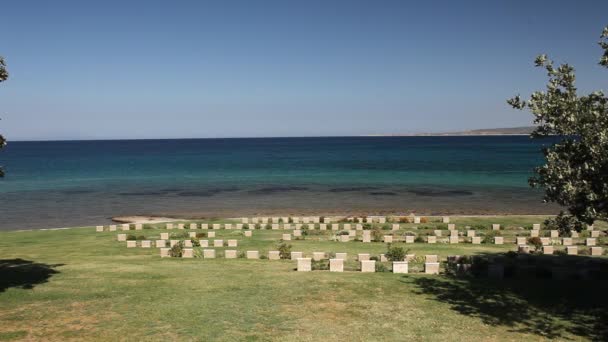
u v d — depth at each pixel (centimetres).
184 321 1374
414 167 10438
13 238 3231
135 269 2042
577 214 1315
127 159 14500
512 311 1471
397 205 5384
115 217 4741
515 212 4850
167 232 3447
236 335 1278
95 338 1252
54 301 1549
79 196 6306
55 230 3603
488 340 1259
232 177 8756
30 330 1302
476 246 2812
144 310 1464
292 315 1428
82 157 15712
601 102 1306
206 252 2462
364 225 3566
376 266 2020
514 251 2605
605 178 1251
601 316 1423
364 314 1441
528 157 13038
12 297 1587
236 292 1652
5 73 1609
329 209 5153
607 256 2402
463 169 9725
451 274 1934
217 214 4894
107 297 1595
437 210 5016
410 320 1395
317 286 1723
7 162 13200
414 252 2578
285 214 4856
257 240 3066
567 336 1287
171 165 11894
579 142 1320
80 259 2398
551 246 2552
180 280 1822
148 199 6016
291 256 2403
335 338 1266
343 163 11944
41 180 8344
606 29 1309
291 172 9669
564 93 1323
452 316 1429
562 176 1284
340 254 2280
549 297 1599
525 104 1348
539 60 1342
